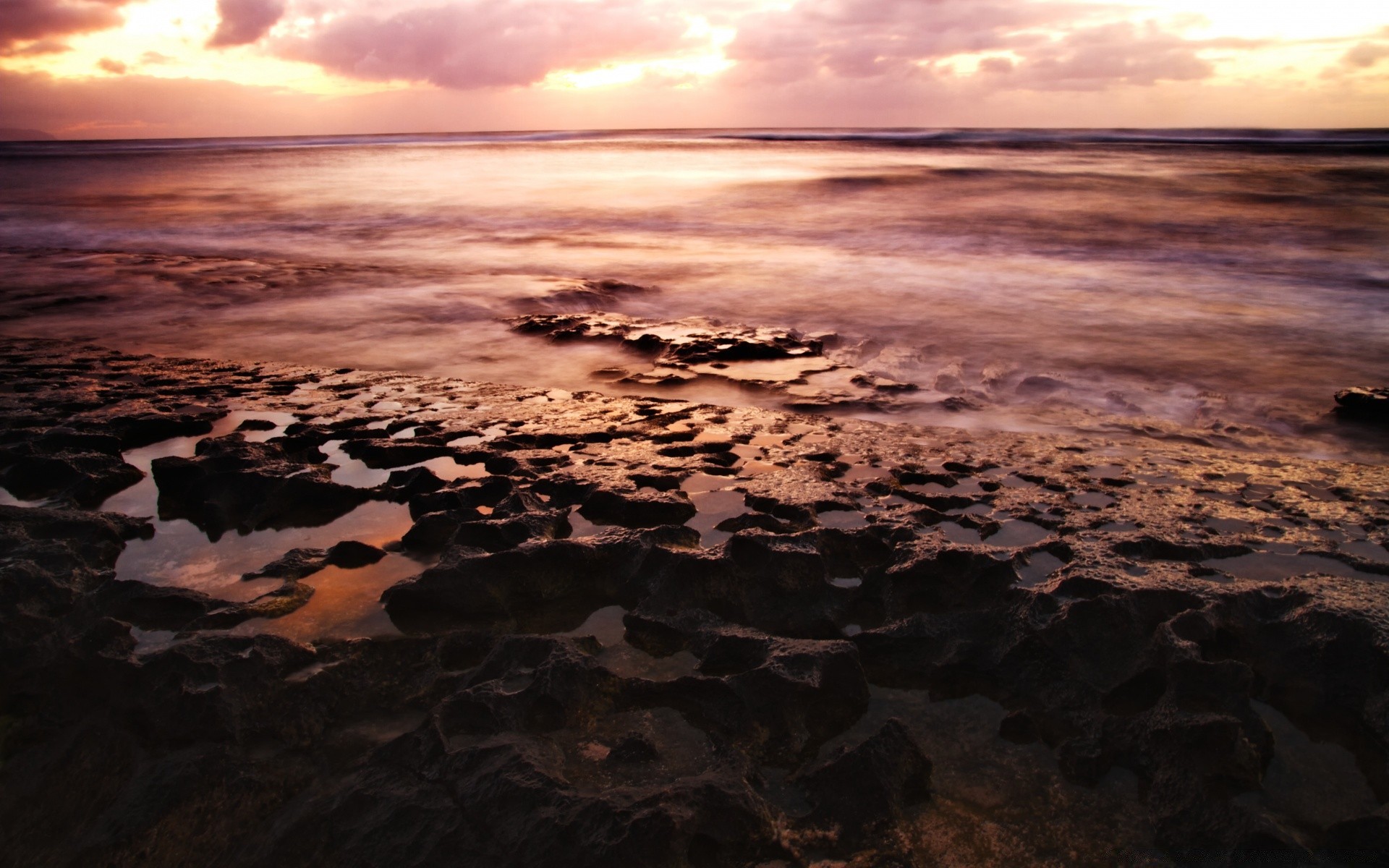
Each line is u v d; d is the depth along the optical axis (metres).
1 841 2.42
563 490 4.43
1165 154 33.94
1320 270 12.87
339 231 19.36
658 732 2.76
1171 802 2.42
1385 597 3.03
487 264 14.59
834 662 2.91
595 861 2.17
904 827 2.39
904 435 5.55
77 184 33.44
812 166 32.03
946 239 16.41
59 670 2.95
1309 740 2.64
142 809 2.43
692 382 7.18
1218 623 2.98
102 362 7.80
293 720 2.77
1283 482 4.63
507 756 2.51
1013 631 3.06
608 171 33.12
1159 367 8.04
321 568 3.78
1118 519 4.04
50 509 4.18
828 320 10.19
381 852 2.29
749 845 2.32
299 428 5.63
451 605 3.38
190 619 3.35
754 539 3.49
